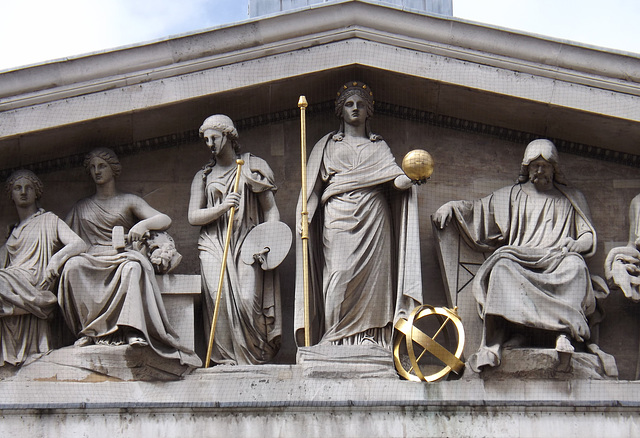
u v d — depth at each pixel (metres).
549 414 21.02
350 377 21.59
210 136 22.84
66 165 23.38
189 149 23.55
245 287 22.20
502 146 23.72
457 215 22.84
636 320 22.78
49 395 21.38
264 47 23.09
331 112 23.73
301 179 23.27
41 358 21.67
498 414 21.00
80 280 21.78
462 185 23.48
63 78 22.81
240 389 21.53
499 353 21.69
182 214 23.25
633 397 21.66
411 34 23.17
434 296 22.88
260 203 22.92
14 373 21.64
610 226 23.30
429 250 23.12
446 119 23.69
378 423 20.88
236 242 22.53
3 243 22.89
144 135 23.31
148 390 21.50
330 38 23.17
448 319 22.09
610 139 23.41
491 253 22.92
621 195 23.45
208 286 22.30
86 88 22.81
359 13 23.16
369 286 22.25
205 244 22.59
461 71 23.08
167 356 21.59
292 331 22.59
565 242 22.55
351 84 23.31
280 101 23.45
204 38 23.00
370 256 22.33
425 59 23.12
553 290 22.08
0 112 22.66
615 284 22.55
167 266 22.30
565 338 21.69
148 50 22.94
